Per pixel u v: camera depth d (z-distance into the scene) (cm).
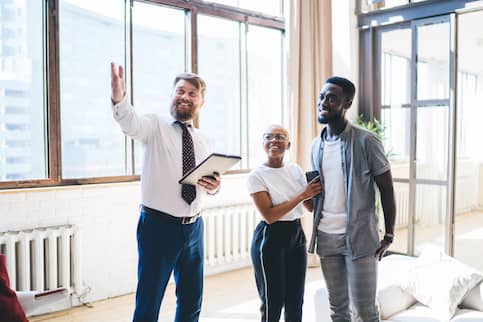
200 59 409
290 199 205
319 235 201
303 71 431
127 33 361
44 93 322
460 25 460
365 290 188
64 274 313
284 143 212
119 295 353
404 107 450
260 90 464
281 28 471
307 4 429
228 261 411
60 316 309
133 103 366
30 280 304
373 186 191
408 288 236
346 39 473
